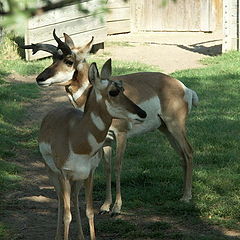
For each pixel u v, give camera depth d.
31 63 26.23
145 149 15.19
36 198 12.34
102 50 29.55
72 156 9.03
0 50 27.58
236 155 14.62
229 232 10.48
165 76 12.17
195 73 23.89
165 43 32.41
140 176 13.06
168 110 11.93
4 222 10.98
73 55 11.02
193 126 16.98
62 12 27.19
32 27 26.22
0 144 15.86
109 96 8.84
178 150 12.33
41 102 20.69
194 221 10.91
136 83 11.72
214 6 35.62
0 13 3.91
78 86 11.12
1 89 21.48
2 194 12.54
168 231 10.46
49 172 9.96
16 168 14.09
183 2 35.97
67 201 9.29
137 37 34.62
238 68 24.72
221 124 17.17
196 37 34.41
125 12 35.72
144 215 11.26
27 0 3.96
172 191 12.30
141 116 8.98
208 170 13.51
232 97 20.31
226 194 12.16
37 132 17.34
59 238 9.89
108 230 10.53
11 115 18.67
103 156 11.50
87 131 8.94
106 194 11.57
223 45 28.25
